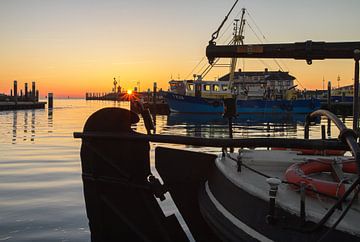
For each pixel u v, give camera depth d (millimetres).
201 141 4266
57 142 20797
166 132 28031
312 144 3820
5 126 31750
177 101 50656
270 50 5164
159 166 5160
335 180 3654
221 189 4281
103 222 4926
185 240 5121
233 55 5363
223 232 3723
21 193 9328
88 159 4816
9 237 6418
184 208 5176
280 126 35375
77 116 48125
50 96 73000
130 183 4734
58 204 8375
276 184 3227
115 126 4730
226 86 51500
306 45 4996
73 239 6348
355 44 4848
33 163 13883
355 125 4668
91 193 4887
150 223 4816
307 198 3363
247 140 4090
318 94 78750
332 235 2902
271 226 3295
